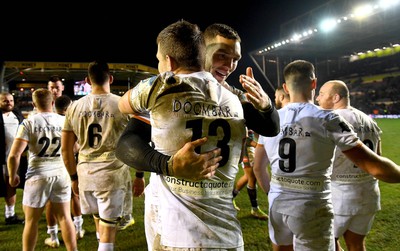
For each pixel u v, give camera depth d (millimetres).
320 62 35625
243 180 4680
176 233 1249
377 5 18344
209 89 1290
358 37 26875
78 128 2791
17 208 5227
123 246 3693
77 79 15672
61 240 3928
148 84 1270
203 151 1244
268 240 3723
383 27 24297
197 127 1242
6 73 14547
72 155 2881
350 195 2469
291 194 2074
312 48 30219
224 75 1573
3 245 3777
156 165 1169
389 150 9391
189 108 1238
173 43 1330
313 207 2020
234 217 1344
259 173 2529
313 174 2031
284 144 2109
